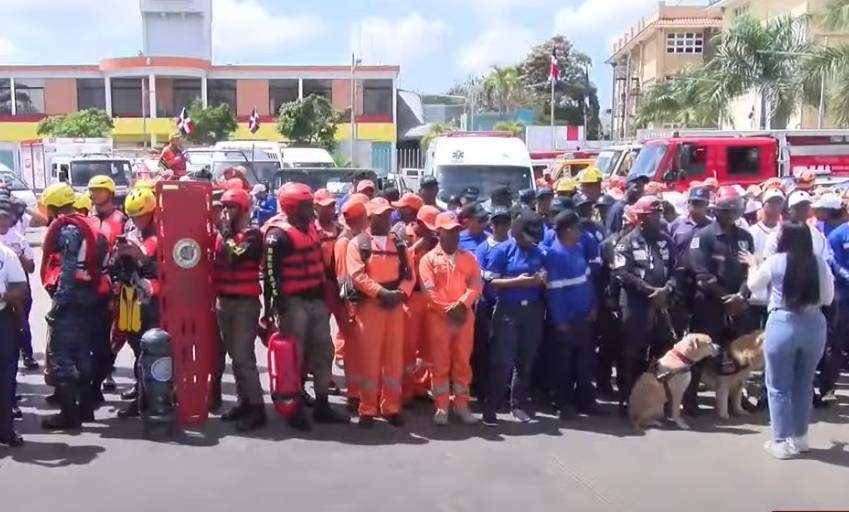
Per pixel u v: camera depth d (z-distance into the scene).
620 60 70.50
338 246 7.54
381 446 6.91
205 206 7.25
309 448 6.85
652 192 10.87
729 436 7.20
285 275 7.20
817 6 36.34
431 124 58.84
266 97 55.03
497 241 7.59
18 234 8.84
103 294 7.32
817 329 6.48
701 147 18.27
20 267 6.59
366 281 7.15
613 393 8.54
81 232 7.11
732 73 31.56
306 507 5.66
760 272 6.61
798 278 6.39
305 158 23.62
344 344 7.75
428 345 7.59
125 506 5.66
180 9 57.91
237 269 7.17
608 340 8.08
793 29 32.28
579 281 7.62
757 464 6.50
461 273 7.38
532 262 7.43
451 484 6.08
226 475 6.24
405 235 8.35
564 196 9.21
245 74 54.62
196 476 6.21
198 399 7.38
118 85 54.50
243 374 7.32
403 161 55.31
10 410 6.75
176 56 56.16
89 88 54.72
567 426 7.48
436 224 7.44
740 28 31.62
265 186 16.34
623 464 6.50
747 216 9.85
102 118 49.56
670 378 7.39
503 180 14.96
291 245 7.18
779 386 6.61
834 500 5.80
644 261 7.61
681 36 56.41
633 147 21.56
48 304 13.46
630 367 7.75
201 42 58.72
